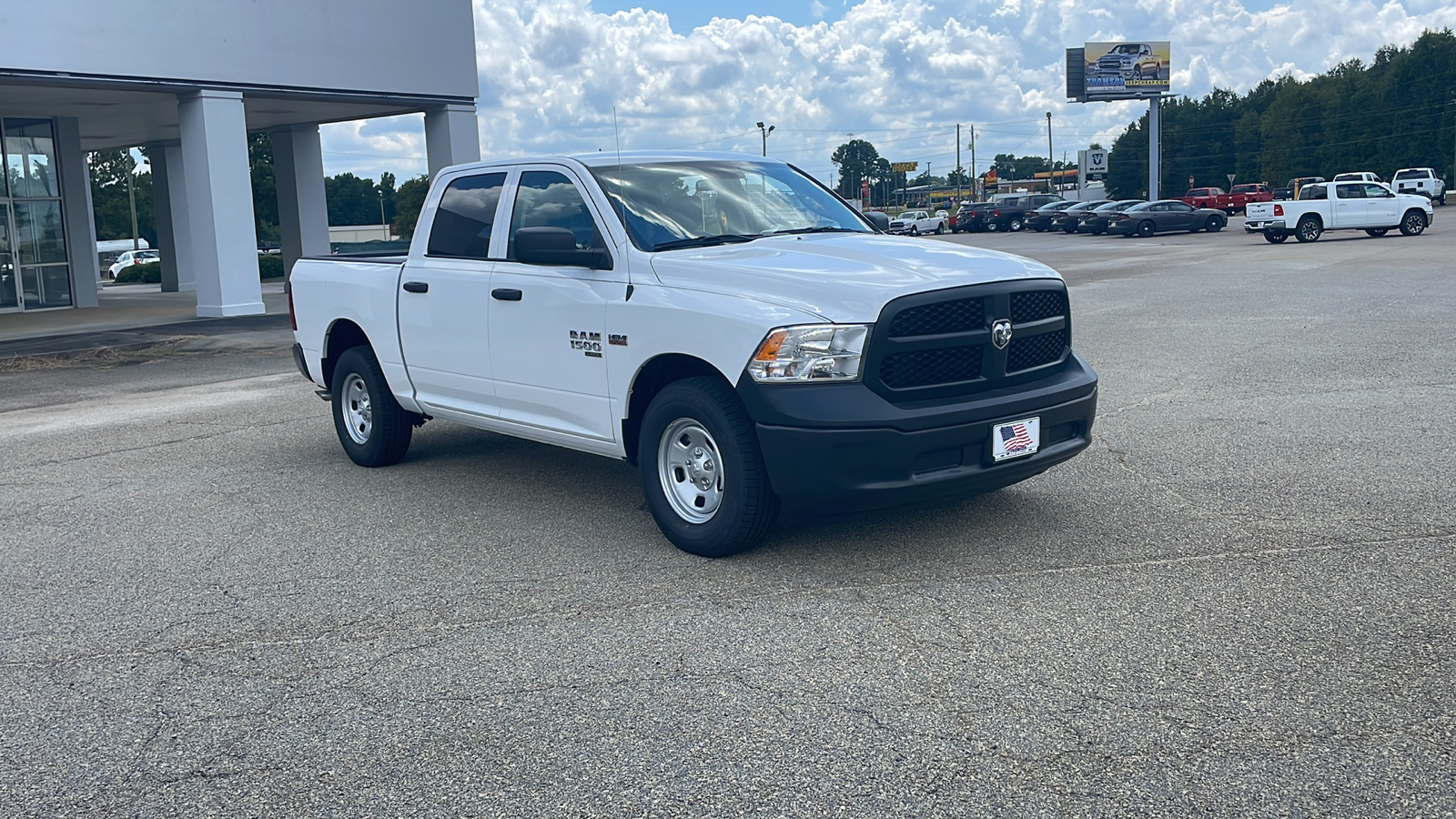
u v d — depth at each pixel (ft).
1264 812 9.73
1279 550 16.90
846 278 16.34
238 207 68.49
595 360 18.70
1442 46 308.19
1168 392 31.09
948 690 12.39
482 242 21.42
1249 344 39.99
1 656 14.48
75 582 17.43
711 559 17.40
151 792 10.82
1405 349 37.29
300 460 26.18
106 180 272.72
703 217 19.61
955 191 470.80
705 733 11.59
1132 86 274.57
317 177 94.99
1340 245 103.19
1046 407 17.06
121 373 45.68
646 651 13.84
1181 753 10.79
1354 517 18.52
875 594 15.52
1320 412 27.40
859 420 15.51
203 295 69.56
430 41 76.13
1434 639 13.30
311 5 69.82
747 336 16.03
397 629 14.93
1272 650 13.15
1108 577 15.92
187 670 13.80
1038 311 17.62
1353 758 10.59
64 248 84.84
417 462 25.40
